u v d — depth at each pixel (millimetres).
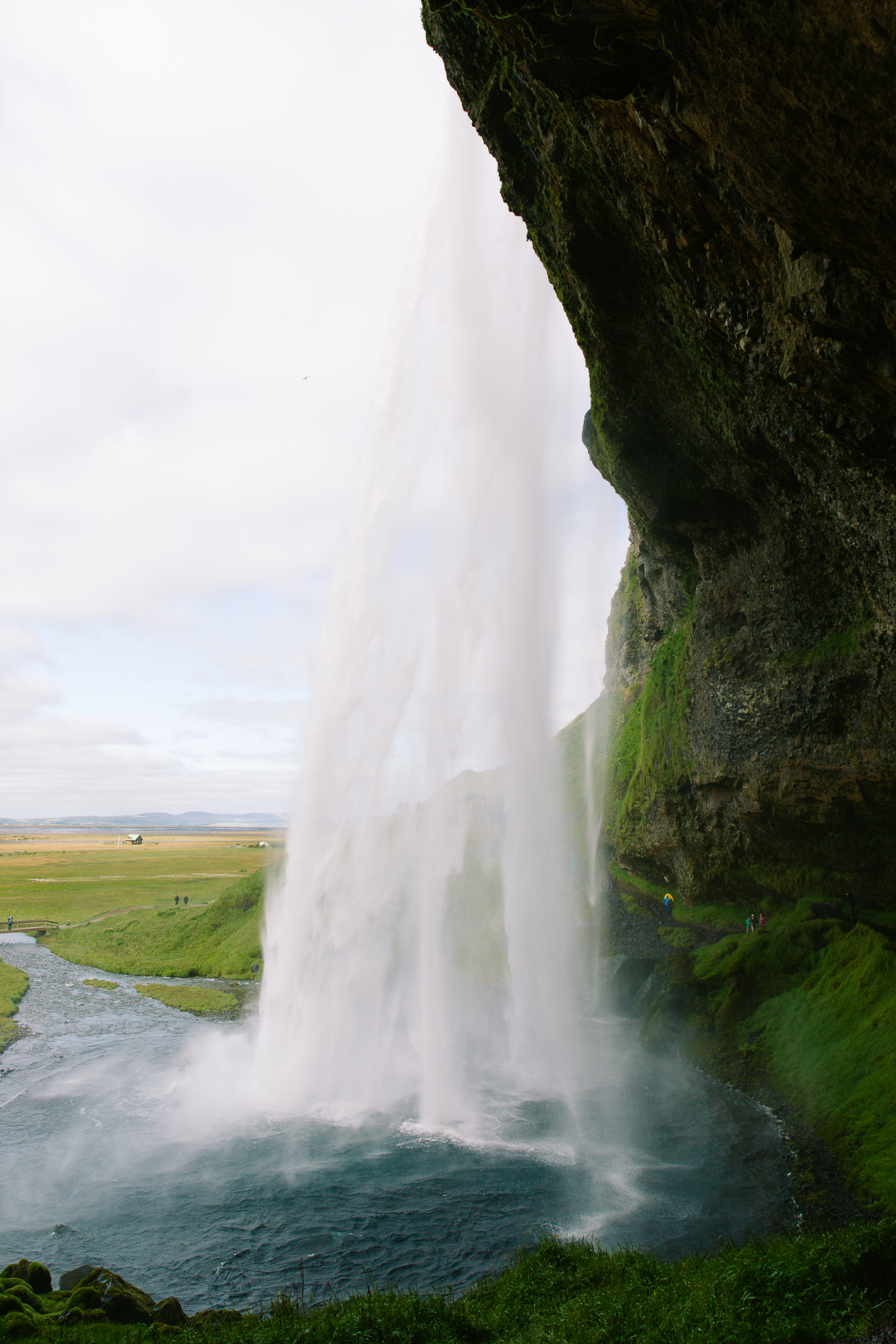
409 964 32875
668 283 19375
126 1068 29875
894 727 24797
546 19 9172
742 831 34875
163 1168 20656
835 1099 21406
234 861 147750
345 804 33594
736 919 37781
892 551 19047
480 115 20328
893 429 13812
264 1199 18781
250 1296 14805
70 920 73188
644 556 45312
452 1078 27016
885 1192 16547
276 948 31703
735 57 8297
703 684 35125
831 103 7977
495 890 42438
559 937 38625
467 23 18062
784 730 29609
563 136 17625
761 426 21516
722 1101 24219
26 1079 28625
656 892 45094
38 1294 13414
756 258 13820
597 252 20141
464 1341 11305
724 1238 16172
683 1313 10773
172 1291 15047
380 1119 23844
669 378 23516
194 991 43344
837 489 19656
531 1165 20312
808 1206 17297
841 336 11844
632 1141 21719
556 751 38594
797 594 28391
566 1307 11914
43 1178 20109
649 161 13594
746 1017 28328
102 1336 11312
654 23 8852
